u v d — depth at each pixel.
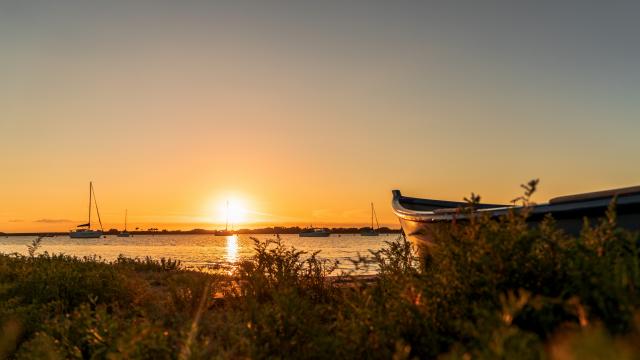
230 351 3.84
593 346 2.05
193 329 3.84
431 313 3.39
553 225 3.74
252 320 4.08
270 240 7.16
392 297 4.08
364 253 34.06
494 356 2.38
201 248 67.81
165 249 61.28
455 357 2.53
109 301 6.80
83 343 4.19
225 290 7.07
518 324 2.90
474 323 3.15
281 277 6.48
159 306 6.07
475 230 3.71
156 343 3.70
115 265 11.05
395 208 10.47
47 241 115.31
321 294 6.43
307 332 3.85
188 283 6.82
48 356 3.90
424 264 4.53
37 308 5.80
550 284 3.22
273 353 3.70
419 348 3.24
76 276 7.01
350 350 3.43
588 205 5.22
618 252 3.15
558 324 2.83
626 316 2.55
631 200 4.86
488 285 3.29
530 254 3.36
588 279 2.94
